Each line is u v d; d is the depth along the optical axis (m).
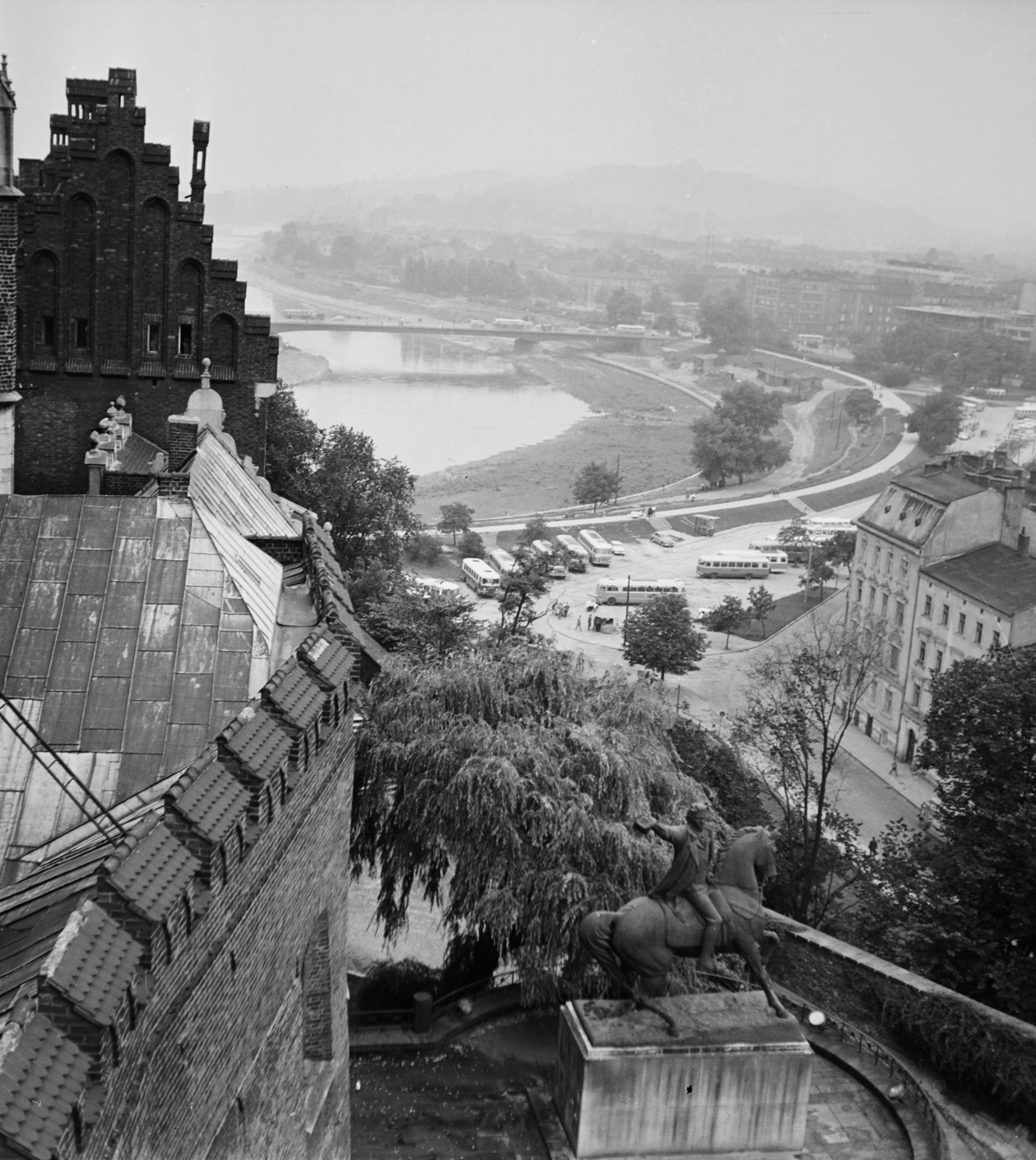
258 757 21.64
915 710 123.50
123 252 60.12
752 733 77.62
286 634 29.91
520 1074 40.31
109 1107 14.89
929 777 120.38
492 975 44.84
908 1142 40.09
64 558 28.23
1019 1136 40.69
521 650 47.38
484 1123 37.62
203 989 18.88
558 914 39.97
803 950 47.12
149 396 61.31
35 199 58.81
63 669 26.61
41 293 59.59
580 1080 35.22
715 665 151.25
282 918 23.47
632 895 40.53
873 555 135.38
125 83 58.91
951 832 58.78
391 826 43.41
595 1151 35.41
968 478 130.12
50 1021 14.34
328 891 27.62
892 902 58.84
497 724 44.47
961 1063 41.88
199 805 19.22
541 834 40.62
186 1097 18.28
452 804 40.78
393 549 97.56
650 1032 35.31
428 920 53.50
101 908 16.34
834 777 118.12
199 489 39.44
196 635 27.41
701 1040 35.34
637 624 140.88
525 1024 43.25
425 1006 41.81
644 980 36.31
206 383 59.91
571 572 192.62
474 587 174.00
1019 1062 41.03
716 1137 35.69
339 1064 29.83
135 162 59.50
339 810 28.39
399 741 42.84
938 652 122.06
